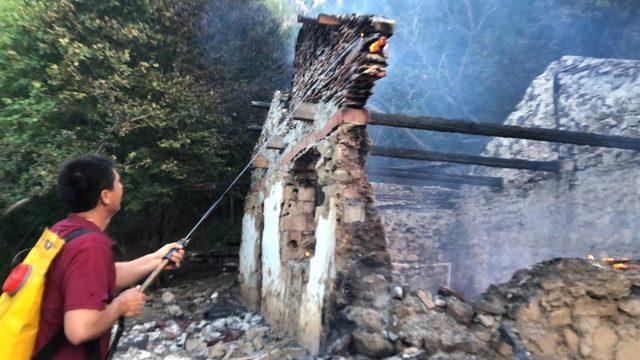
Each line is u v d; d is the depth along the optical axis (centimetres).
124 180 972
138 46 1049
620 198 710
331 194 484
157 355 587
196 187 1092
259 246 855
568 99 830
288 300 621
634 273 442
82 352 184
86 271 179
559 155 826
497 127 621
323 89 569
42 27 926
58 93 891
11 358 171
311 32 686
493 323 425
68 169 201
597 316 427
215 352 567
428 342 402
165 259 224
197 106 1034
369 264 465
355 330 428
